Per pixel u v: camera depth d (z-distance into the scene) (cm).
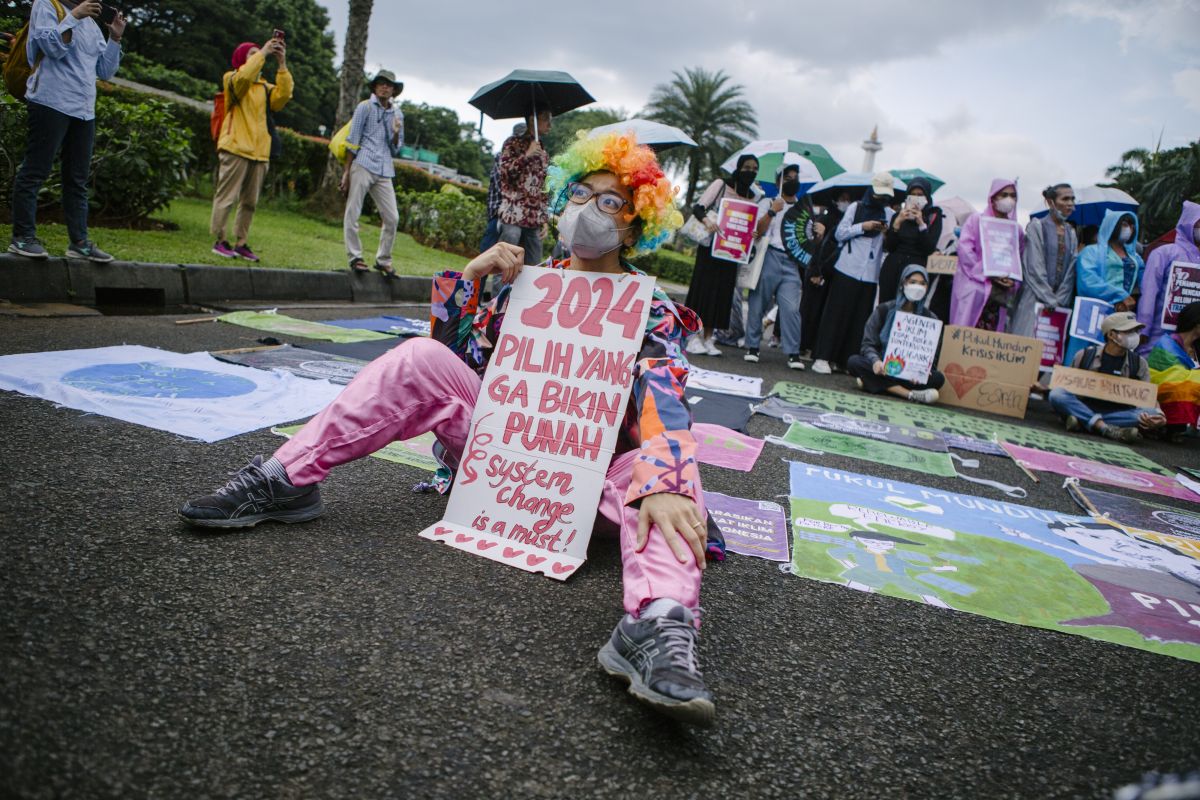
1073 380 609
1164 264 689
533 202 640
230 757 122
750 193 748
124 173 741
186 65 4694
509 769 129
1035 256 729
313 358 427
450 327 222
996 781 144
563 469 209
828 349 740
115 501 211
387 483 260
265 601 170
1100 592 249
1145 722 172
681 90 4484
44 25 468
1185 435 656
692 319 209
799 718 156
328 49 5456
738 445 389
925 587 236
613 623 182
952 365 655
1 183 645
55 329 418
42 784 110
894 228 730
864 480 355
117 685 135
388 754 128
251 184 717
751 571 232
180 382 340
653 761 136
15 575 164
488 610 180
